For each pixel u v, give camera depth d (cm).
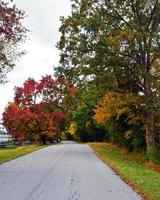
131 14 3316
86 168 2488
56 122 7394
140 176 2006
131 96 3400
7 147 6469
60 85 7075
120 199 1314
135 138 4166
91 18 3203
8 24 2883
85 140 10400
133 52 3281
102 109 4394
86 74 3353
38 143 8275
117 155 4028
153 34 3334
